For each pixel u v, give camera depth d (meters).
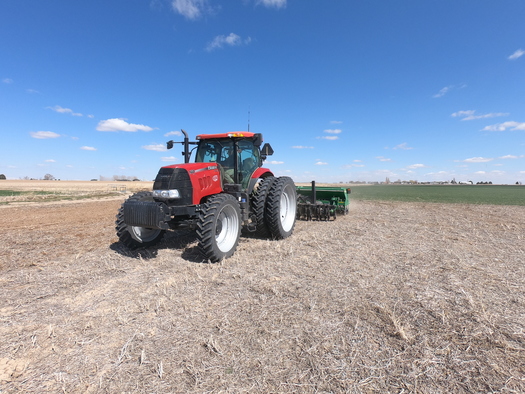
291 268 4.18
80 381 1.96
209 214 4.43
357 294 3.24
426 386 1.86
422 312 2.79
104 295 3.35
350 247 5.34
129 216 4.49
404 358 2.14
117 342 2.41
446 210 11.69
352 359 2.13
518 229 7.08
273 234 6.08
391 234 6.51
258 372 2.02
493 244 5.50
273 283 3.61
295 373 2.00
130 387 1.90
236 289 3.46
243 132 5.64
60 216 10.73
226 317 2.78
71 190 29.95
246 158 6.16
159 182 4.76
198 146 6.36
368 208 12.57
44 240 6.33
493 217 9.41
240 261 4.58
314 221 8.68
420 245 5.45
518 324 2.56
